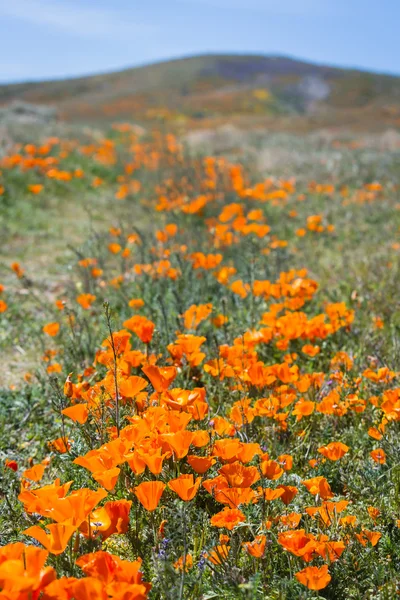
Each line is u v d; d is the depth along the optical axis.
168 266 5.10
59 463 2.79
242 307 4.54
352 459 2.70
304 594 1.82
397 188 10.43
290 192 10.15
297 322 3.52
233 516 1.84
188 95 58.25
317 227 7.17
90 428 2.62
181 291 4.80
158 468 1.92
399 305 4.73
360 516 2.30
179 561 1.85
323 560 1.97
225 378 3.33
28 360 4.35
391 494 2.41
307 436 2.81
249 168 12.23
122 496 2.36
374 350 3.80
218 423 2.31
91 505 1.70
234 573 1.86
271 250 6.17
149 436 2.14
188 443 2.02
